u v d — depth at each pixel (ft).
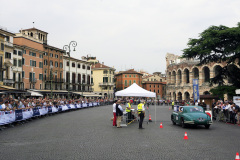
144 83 409.90
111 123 70.64
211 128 61.26
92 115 102.63
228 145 37.88
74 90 276.41
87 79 308.19
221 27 124.36
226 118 78.18
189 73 249.96
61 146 36.78
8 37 176.55
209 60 134.21
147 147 36.09
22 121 72.13
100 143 39.29
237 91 88.28
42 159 28.91
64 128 58.54
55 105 112.16
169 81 295.48
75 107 151.33
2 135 47.47
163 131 54.54
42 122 72.90
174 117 68.74
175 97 279.90
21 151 33.35
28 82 204.54
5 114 58.54
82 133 50.42
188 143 39.50
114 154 31.45
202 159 28.94
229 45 117.60
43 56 228.84
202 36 123.65
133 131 54.19
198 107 64.85
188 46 131.23
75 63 283.59
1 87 120.78
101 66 350.84
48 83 234.79
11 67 175.94
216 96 124.77
